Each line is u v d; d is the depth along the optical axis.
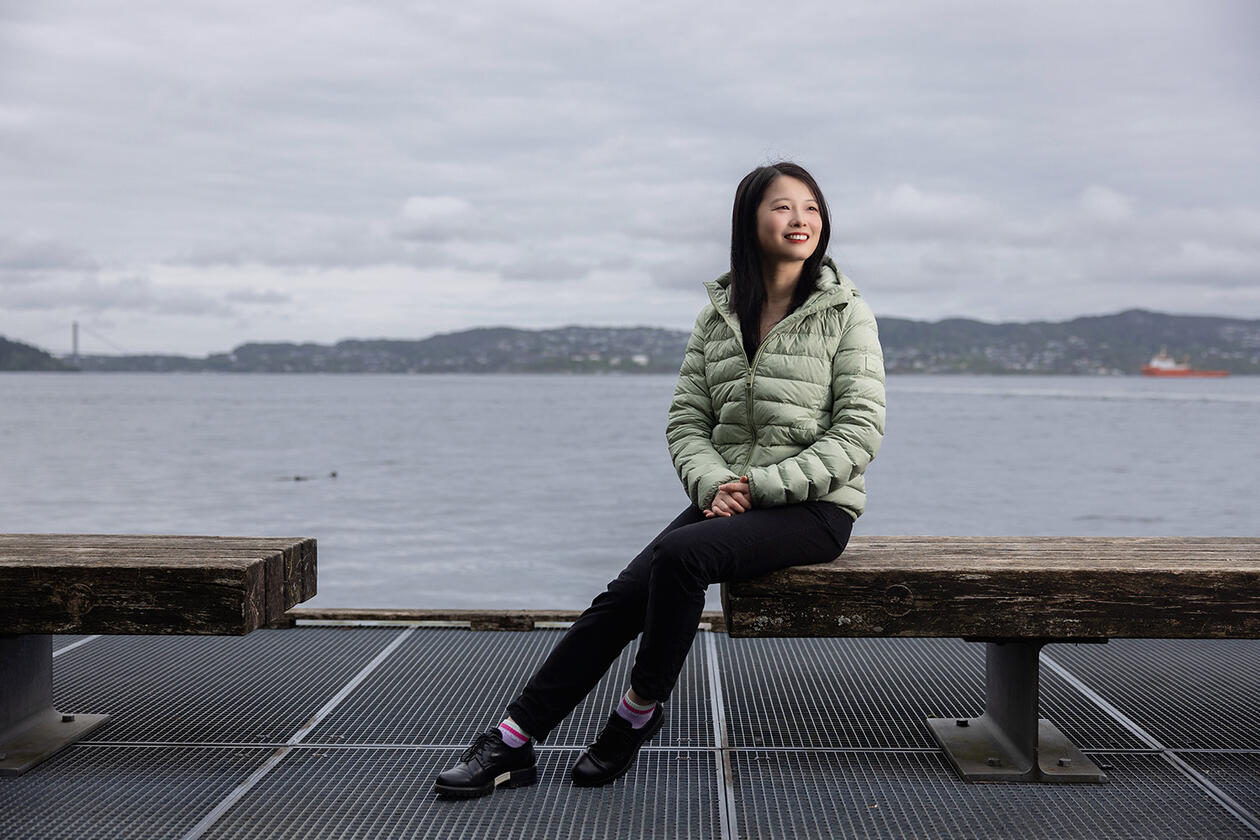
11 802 2.70
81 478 17.02
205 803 2.70
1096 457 21.27
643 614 2.87
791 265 2.97
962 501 13.96
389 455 22.50
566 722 3.35
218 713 3.44
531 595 7.61
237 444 26.08
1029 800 2.73
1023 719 2.91
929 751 3.09
